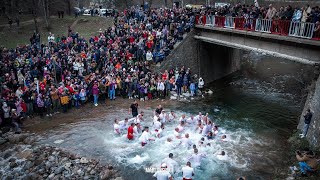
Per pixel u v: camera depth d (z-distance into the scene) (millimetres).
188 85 25125
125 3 54938
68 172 13406
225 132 18016
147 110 21172
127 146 16000
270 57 37062
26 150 15266
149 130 17750
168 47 26531
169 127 18438
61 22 40750
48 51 25062
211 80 30141
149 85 23453
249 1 47125
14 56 24062
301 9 17891
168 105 22453
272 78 30156
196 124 18469
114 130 17359
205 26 26234
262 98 24562
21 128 18109
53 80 22484
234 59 33062
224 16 23938
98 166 13961
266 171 13695
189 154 15164
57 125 18594
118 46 26281
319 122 14367
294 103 23219
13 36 35188
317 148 13891
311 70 29375
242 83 29141
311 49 16609
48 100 19812
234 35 23562
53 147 15711
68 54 24906
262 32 19734
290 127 18703
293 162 14188
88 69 24141
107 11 44062
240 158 14883
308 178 12578
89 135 17219
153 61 26578
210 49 29531
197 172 13688
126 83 23344
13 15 42688
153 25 29703
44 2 39469
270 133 17859
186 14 29719
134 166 14070
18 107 18469
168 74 25250
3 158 14883
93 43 27859
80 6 59469
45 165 14023
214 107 22359
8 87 20156
